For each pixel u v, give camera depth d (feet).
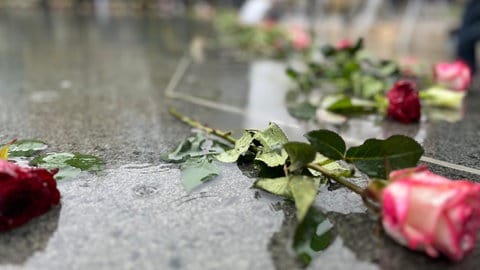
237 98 1.92
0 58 2.97
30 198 0.78
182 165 1.05
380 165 0.83
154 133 1.34
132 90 2.04
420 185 0.67
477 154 1.24
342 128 1.48
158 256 0.71
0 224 0.75
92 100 1.81
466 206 0.63
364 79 2.02
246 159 1.09
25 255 0.70
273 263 0.69
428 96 1.88
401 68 2.42
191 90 2.07
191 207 0.86
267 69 2.81
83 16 8.27
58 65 2.75
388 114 1.61
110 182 0.96
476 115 1.73
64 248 0.72
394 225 0.69
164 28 6.00
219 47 4.00
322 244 0.74
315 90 2.17
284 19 8.02
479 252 0.71
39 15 8.03
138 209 0.85
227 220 0.82
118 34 4.94
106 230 0.77
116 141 1.25
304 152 0.83
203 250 0.72
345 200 0.89
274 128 1.01
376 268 0.68
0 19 6.56
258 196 0.91
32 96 1.87
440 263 0.69
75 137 1.29
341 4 7.73
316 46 3.18
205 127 1.36
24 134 1.31
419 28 7.30
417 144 0.81
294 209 0.85
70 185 0.94
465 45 3.31
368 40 5.65
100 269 0.67
